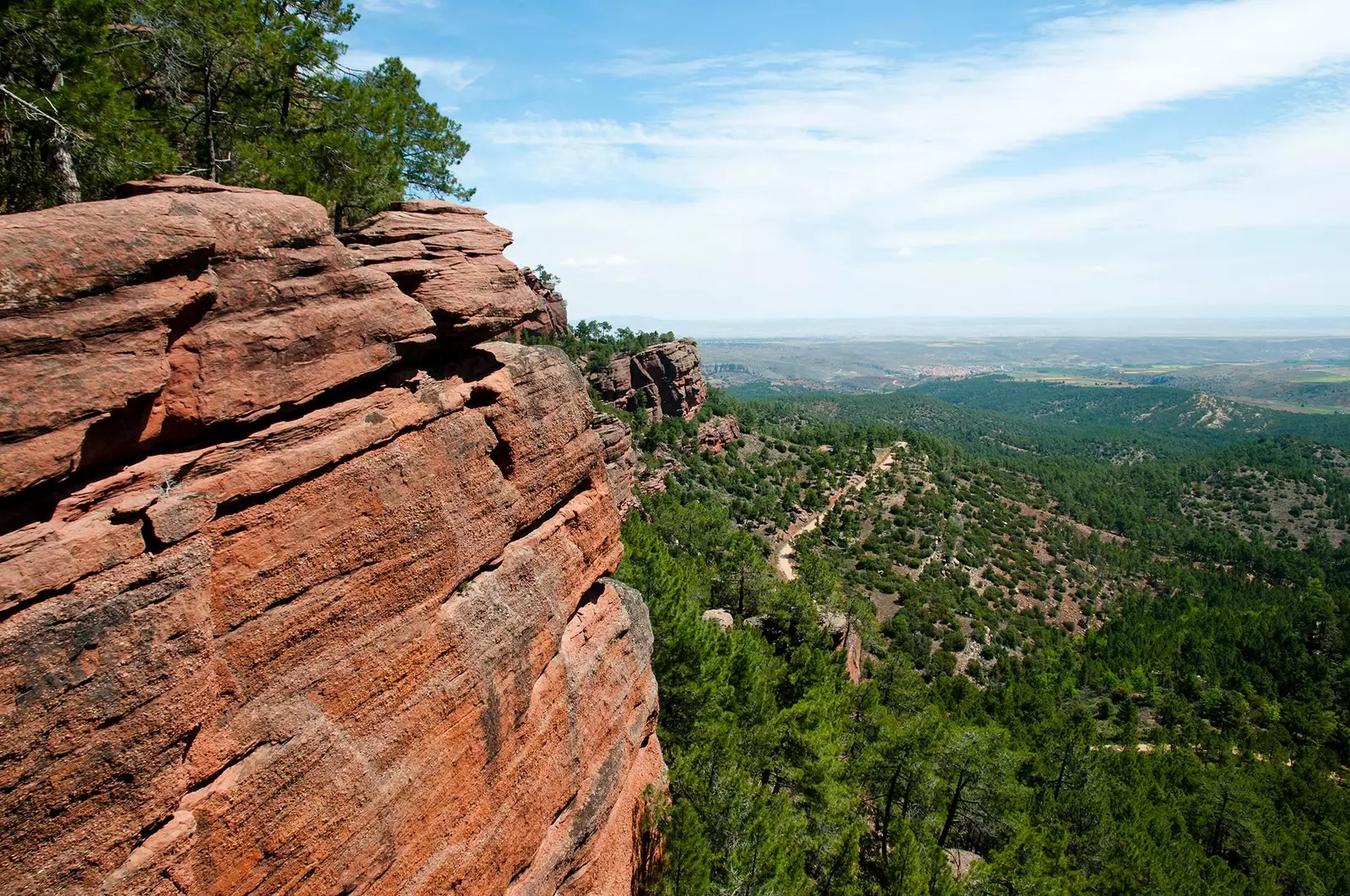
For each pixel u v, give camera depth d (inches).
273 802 439.5
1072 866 1958.7
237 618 433.7
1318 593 6412.4
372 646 518.6
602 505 869.8
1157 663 4948.3
